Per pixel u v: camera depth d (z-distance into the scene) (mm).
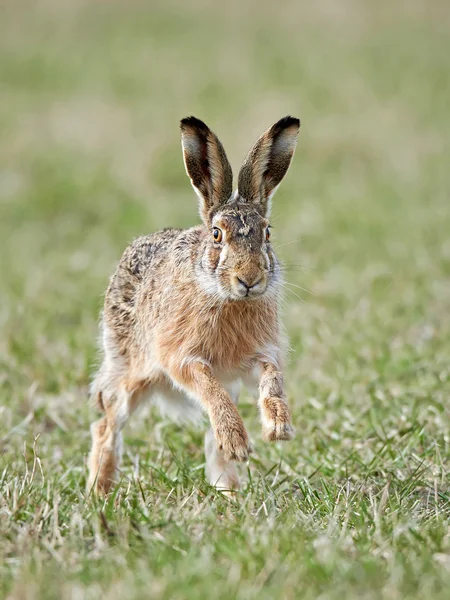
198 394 21188
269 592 14586
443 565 15734
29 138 62812
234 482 21984
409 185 54719
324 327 32906
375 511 18062
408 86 75562
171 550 16344
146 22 100250
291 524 17562
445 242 43875
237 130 61125
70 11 103000
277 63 82875
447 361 28844
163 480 21062
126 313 23828
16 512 18516
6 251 45312
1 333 33844
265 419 20188
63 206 51812
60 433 25531
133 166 56969
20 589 14805
